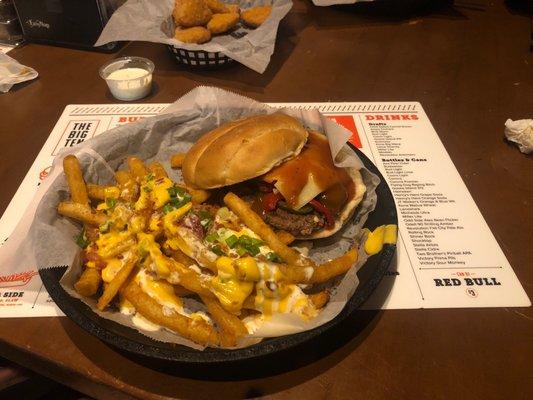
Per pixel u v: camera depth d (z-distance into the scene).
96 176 0.37
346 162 0.35
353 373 0.26
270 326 0.25
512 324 0.29
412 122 0.47
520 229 0.35
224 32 0.57
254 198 0.35
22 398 0.37
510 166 0.42
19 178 0.40
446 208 0.37
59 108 0.49
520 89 0.53
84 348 0.27
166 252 0.31
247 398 0.25
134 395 0.25
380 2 0.67
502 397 0.25
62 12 0.58
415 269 0.32
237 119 0.39
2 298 0.30
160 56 0.59
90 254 0.29
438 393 0.25
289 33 0.65
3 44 0.63
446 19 0.69
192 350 0.24
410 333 0.28
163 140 0.40
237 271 0.27
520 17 0.69
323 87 0.53
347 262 0.29
